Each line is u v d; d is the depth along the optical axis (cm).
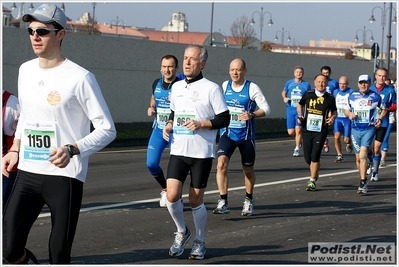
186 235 625
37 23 434
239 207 876
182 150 609
